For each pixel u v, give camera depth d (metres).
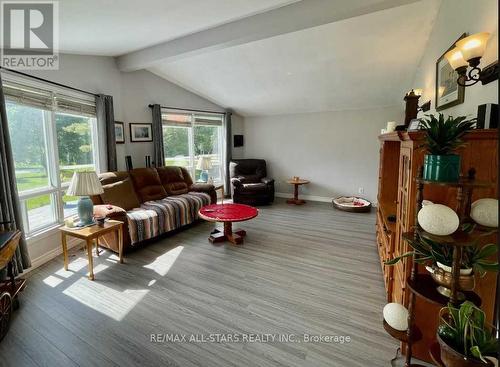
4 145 2.43
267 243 3.59
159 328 1.94
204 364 1.63
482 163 1.37
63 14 2.12
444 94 2.29
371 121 5.42
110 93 4.08
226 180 6.44
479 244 1.43
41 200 3.09
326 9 2.45
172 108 5.20
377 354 1.71
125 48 3.60
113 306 2.20
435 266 1.39
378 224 3.16
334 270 2.81
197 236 3.88
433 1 2.52
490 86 1.50
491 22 1.52
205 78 4.88
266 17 2.74
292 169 6.40
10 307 1.95
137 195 4.09
